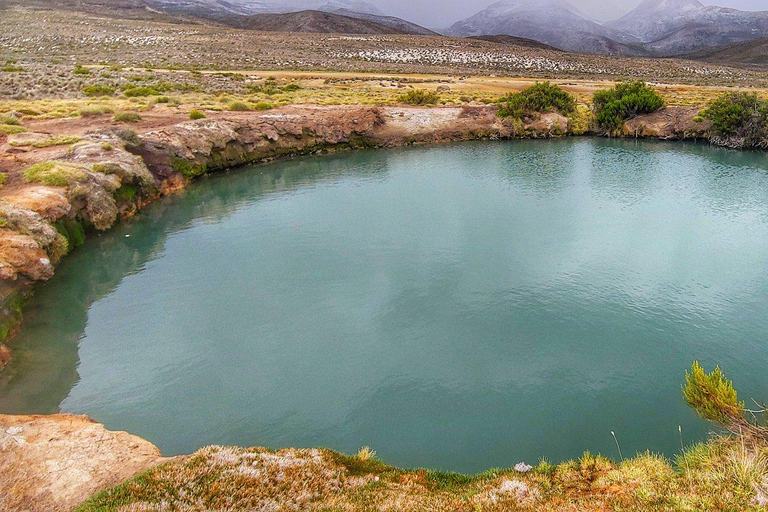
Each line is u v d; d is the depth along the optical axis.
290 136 49.41
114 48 114.69
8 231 18.98
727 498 7.13
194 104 52.25
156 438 12.77
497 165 46.72
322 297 21.06
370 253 25.83
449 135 59.09
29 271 18.11
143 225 29.62
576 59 143.12
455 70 119.69
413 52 138.62
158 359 16.52
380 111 57.47
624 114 61.44
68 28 134.88
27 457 9.32
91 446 9.84
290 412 13.94
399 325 18.70
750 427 8.47
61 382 15.06
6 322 16.73
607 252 25.52
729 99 55.69
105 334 18.08
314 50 131.75
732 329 17.91
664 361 16.03
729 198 35.12
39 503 8.03
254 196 36.50
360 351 17.03
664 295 20.66
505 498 8.40
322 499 8.35
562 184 39.66
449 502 8.34
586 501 7.94
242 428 13.26
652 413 13.59
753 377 15.09
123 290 21.67
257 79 84.00
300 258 25.27
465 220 31.08
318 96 65.94
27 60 91.44
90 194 26.34
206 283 22.42
